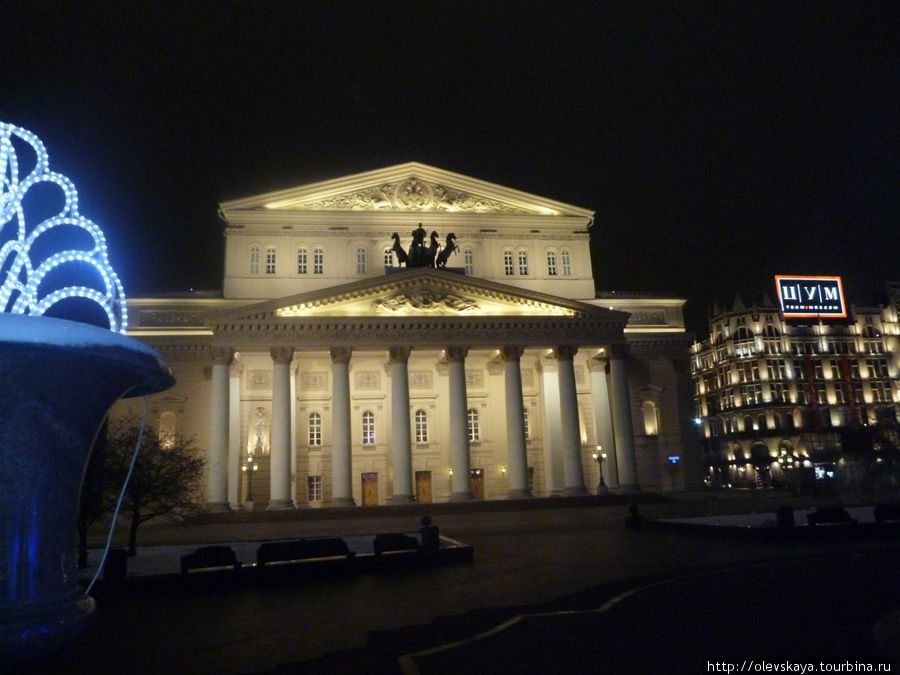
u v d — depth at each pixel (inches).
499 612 611.2
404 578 857.5
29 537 185.3
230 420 2274.9
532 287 2674.7
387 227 2623.0
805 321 4576.8
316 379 2615.7
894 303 4744.1
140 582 776.9
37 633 177.8
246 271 2529.5
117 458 1184.8
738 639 449.4
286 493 2158.0
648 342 2763.3
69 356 187.0
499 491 2642.7
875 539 1093.8
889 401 4549.7
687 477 2682.1
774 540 1090.1
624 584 737.0
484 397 2716.5
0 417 182.2
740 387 4490.7
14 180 237.0
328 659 462.0
